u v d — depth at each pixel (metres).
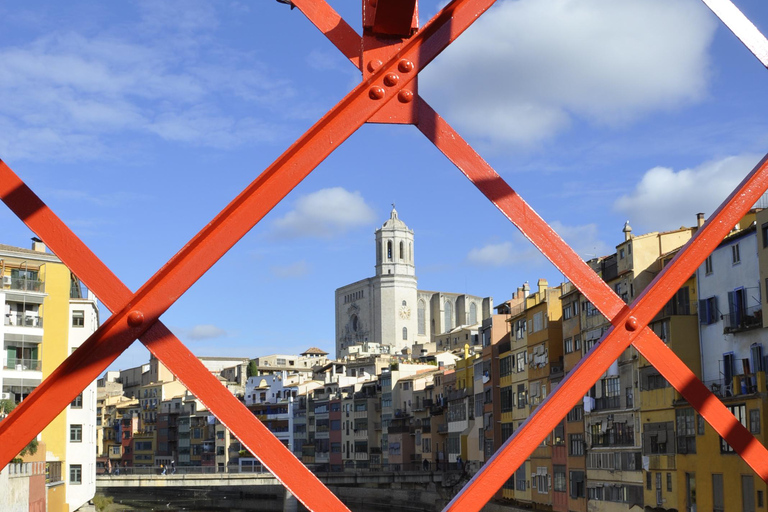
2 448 5.13
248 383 152.50
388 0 5.55
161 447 153.88
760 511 39.34
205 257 5.43
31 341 65.31
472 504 5.77
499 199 6.20
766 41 6.76
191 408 145.38
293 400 138.50
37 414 5.20
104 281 5.45
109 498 96.00
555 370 66.00
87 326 73.44
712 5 6.75
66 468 68.25
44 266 66.75
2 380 62.09
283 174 5.56
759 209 42.22
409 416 108.69
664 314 49.38
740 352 44.31
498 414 78.25
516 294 83.12
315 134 5.64
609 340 6.25
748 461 6.40
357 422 120.31
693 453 45.41
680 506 46.31
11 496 44.62
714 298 46.75
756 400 40.84
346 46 6.20
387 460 112.81
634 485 51.88
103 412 172.25
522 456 5.94
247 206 5.49
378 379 118.25
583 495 58.91
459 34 5.92
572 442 60.97
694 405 6.41
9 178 5.57
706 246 6.41
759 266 42.28
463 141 6.07
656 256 54.69
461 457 89.31
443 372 100.06
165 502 119.81
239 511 103.94
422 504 93.12
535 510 65.62
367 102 5.81
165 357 5.34
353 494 108.81
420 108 5.94
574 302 61.69
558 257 6.26
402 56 5.83
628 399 53.41
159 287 5.37
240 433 5.31
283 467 5.32
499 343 78.88
